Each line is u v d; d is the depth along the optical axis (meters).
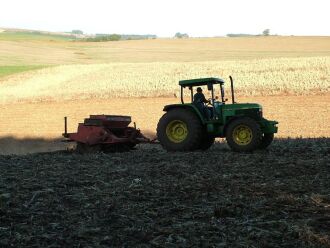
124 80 42.75
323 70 38.97
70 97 37.97
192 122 12.05
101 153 12.27
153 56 74.75
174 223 5.13
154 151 12.27
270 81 36.62
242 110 11.84
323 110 27.23
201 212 5.51
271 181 7.28
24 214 5.57
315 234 4.55
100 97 37.09
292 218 5.19
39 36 180.38
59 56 75.88
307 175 7.76
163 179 7.67
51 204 6.08
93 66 54.53
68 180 7.73
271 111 27.92
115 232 4.84
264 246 4.31
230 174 7.93
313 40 91.50
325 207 5.59
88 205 5.97
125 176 8.06
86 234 4.79
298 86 34.41
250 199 6.11
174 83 39.56
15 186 7.29
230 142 11.62
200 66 47.34
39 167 9.47
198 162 9.52
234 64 46.88
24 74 52.06
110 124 13.64
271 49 80.00
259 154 10.70
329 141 14.10
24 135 26.06
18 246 4.44
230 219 5.21
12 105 36.25
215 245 4.36
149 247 4.38
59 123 28.94
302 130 22.36
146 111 30.42
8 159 11.31
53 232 4.86
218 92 34.38
